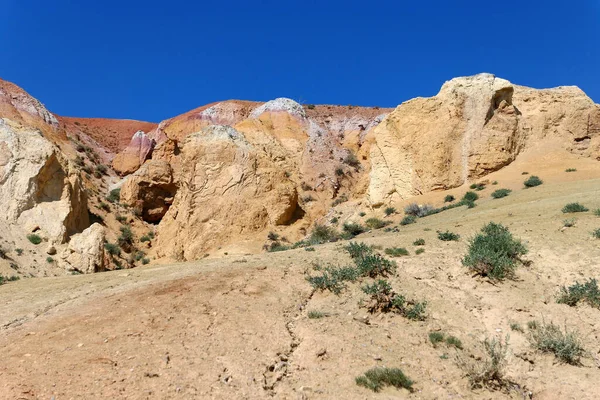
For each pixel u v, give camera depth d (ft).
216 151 141.79
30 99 219.82
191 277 45.24
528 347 29.81
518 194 84.99
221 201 134.51
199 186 137.90
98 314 35.29
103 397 22.90
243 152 142.31
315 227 131.85
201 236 129.90
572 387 25.63
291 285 41.04
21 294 47.47
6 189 105.50
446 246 48.62
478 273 40.14
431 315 34.55
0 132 112.88
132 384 24.21
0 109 197.88
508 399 25.13
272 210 134.72
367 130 250.78
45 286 51.78
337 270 43.19
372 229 97.45
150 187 179.73
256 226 130.82
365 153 217.56
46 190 111.34
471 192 97.76
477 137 113.50
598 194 63.62
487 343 29.76
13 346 29.71
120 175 221.46
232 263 53.26
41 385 23.94
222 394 23.70
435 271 42.04
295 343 30.19
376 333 31.50
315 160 206.49
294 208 142.92
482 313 34.50
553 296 35.53
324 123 275.59
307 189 186.91
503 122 115.34
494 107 118.32
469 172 110.63
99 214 151.74
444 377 26.68
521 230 49.44
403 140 121.29
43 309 39.73
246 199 134.72
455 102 117.39
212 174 139.33
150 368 25.95
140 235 156.35
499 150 112.27
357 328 32.19
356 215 126.31
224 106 279.28
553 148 113.70
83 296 43.47
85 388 23.70
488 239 44.04
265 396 23.86
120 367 26.02
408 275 42.04
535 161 110.83
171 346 28.84
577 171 99.66
